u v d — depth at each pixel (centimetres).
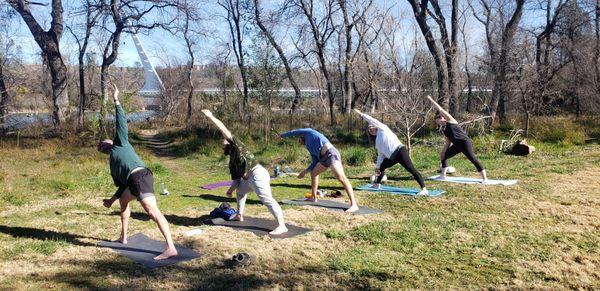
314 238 651
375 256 575
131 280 502
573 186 982
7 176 1207
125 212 619
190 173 1378
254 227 703
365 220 750
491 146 1571
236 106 2294
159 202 902
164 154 1984
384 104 1605
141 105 4797
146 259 564
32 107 3089
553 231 672
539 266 541
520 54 1939
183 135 2425
